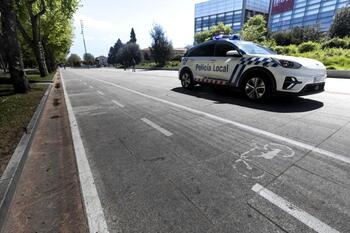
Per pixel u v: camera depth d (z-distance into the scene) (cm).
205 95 782
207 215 203
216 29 4259
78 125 495
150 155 327
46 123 533
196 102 671
